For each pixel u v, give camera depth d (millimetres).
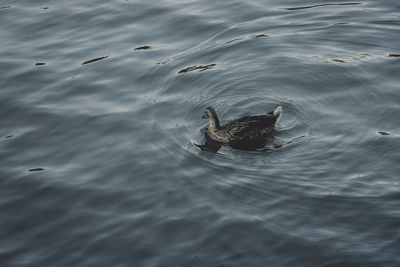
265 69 19000
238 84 18375
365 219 12328
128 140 15844
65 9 23000
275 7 22609
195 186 13859
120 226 12617
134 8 22953
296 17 21766
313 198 13125
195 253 11688
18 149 15555
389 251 11398
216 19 21906
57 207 13359
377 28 20672
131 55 20000
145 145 15617
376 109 16484
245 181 13930
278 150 15164
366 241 11719
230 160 14930
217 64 19422
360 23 21047
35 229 12672
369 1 22578
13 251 12016
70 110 17266
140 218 12836
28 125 16594
